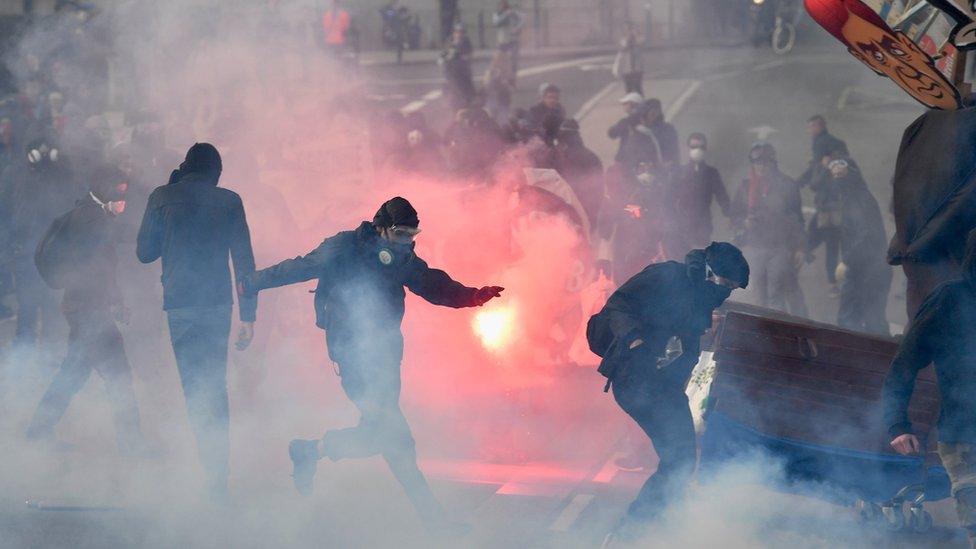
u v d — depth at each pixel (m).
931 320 9.73
